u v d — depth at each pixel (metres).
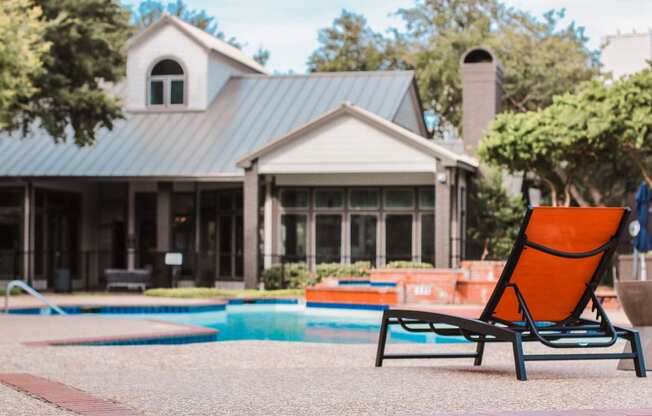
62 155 29.53
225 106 31.58
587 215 7.14
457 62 48.41
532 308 7.63
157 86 31.81
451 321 7.32
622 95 22.56
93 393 6.21
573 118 23.42
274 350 11.05
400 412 5.20
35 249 29.61
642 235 21.48
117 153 29.42
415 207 27.58
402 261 27.16
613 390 6.09
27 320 15.79
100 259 32.22
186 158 28.78
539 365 8.83
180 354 10.61
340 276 26.48
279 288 26.70
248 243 26.42
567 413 5.00
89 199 32.09
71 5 25.50
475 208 28.52
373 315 20.19
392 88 31.55
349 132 25.91
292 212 28.38
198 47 31.55
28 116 27.33
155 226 31.09
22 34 20.75
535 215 6.98
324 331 17.05
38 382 6.88
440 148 25.02
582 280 7.55
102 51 26.62
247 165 26.50
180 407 5.50
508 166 25.45
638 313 7.68
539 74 46.44
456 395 5.87
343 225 28.06
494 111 31.70
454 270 22.22
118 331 13.66
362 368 7.93
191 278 30.27
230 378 7.07
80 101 26.05
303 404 5.55
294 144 26.25
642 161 26.02
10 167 28.95
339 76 32.53
